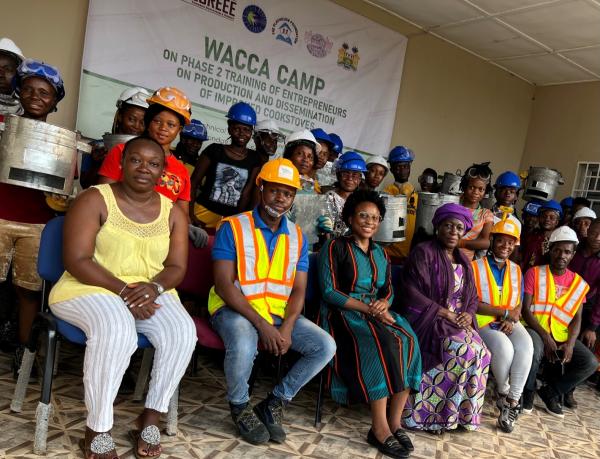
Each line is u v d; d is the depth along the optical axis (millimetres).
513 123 7000
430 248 2852
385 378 2363
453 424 2650
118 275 1977
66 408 2188
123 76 4027
